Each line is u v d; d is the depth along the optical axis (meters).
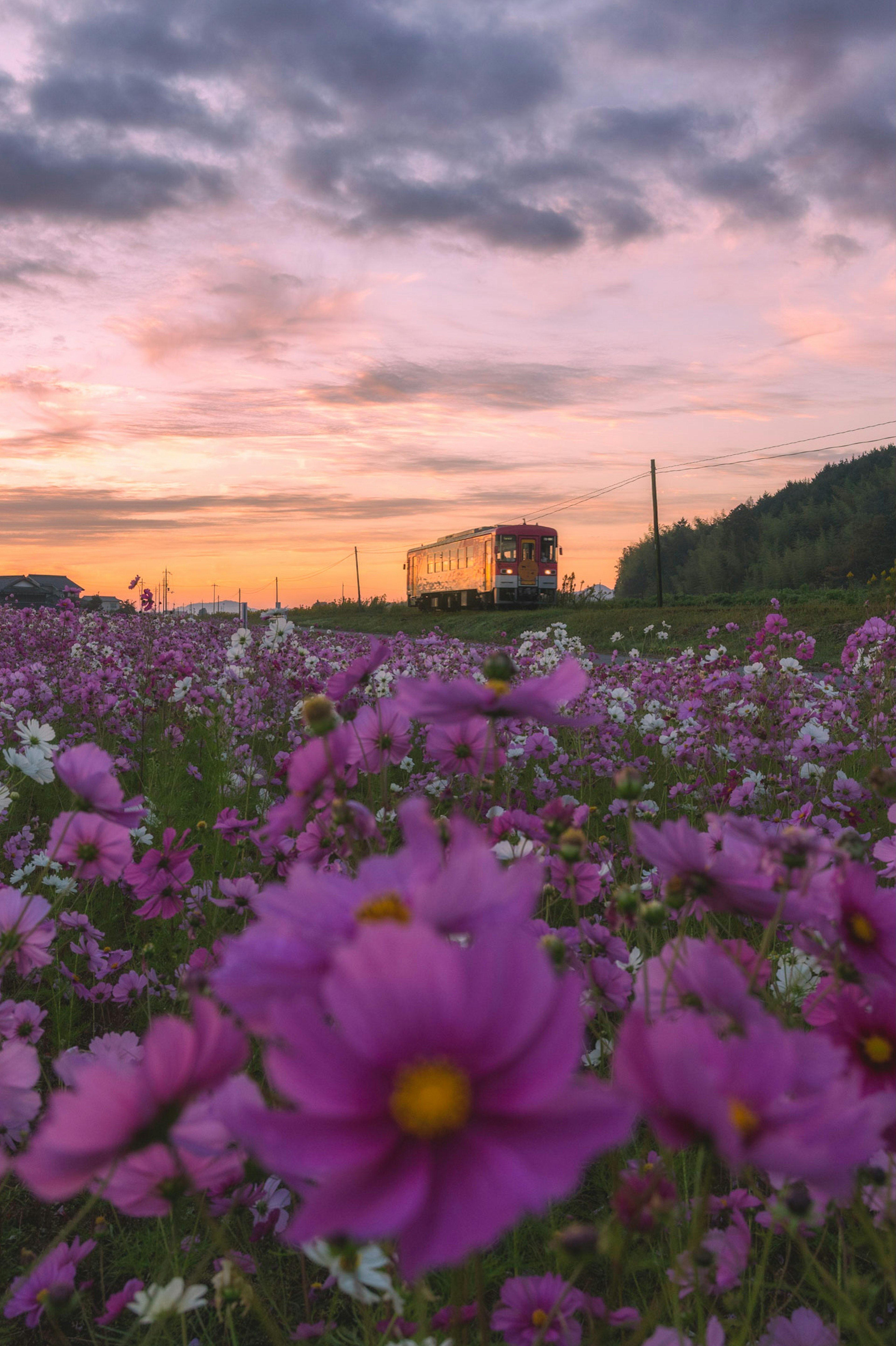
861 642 7.46
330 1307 1.73
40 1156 0.67
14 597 30.59
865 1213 1.20
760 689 5.93
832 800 4.09
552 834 1.70
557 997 0.64
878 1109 0.75
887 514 105.19
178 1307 1.15
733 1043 0.71
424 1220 0.58
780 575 104.00
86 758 1.44
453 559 38.91
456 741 1.71
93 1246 1.69
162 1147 0.92
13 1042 1.50
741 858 1.10
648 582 128.88
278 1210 1.78
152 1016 2.80
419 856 0.84
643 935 1.30
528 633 10.41
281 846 2.39
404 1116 0.61
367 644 11.02
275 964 0.75
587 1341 1.42
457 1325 1.12
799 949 1.10
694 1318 1.36
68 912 2.76
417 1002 0.64
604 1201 1.96
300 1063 0.61
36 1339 1.83
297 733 5.55
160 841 4.34
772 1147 0.61
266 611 8.09
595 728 5.57
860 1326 1.09
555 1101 0.61
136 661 8.08
